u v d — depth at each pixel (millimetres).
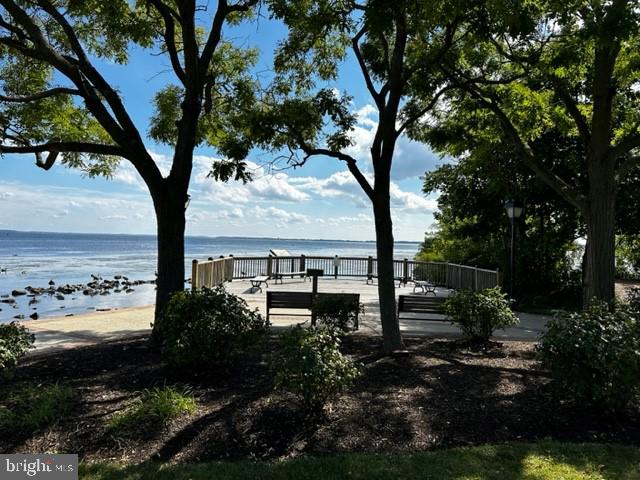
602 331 4660
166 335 5566
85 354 6676
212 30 7566
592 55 7660
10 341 5180
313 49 8820
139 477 3344
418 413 4660
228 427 4211
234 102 8594
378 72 8273
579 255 16922
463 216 17078
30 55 6809
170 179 7355
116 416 4324
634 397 4727
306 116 6844
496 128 9766
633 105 9781
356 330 8859
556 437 4223
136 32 7938
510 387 5539
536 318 11781
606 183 7125
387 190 7289
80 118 8961
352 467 3520
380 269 7191
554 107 9570
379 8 5066
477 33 5730
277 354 4656
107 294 19797
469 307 7758
